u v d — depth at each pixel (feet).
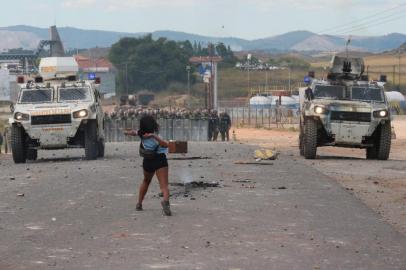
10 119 95.50
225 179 66.85
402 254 36.32
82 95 100.27
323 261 34.37
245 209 48.78
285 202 52.37
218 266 33.12
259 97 396.16
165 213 45.96
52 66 105.29
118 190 59.06
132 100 328.49
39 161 100.42
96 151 96.73
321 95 100.68
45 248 36.99
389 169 82.38
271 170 75.72
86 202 52.44
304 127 98.99
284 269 32.71
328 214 47.57
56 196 55.98
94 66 590.96
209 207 49.49
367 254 36.09
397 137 192.54
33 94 99.91
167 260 34.24
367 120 96.07
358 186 65.57
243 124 293.23
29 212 48.47
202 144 143.23
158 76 634.43
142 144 46.93
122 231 41.14
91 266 33.19
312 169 77.61
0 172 78.95
